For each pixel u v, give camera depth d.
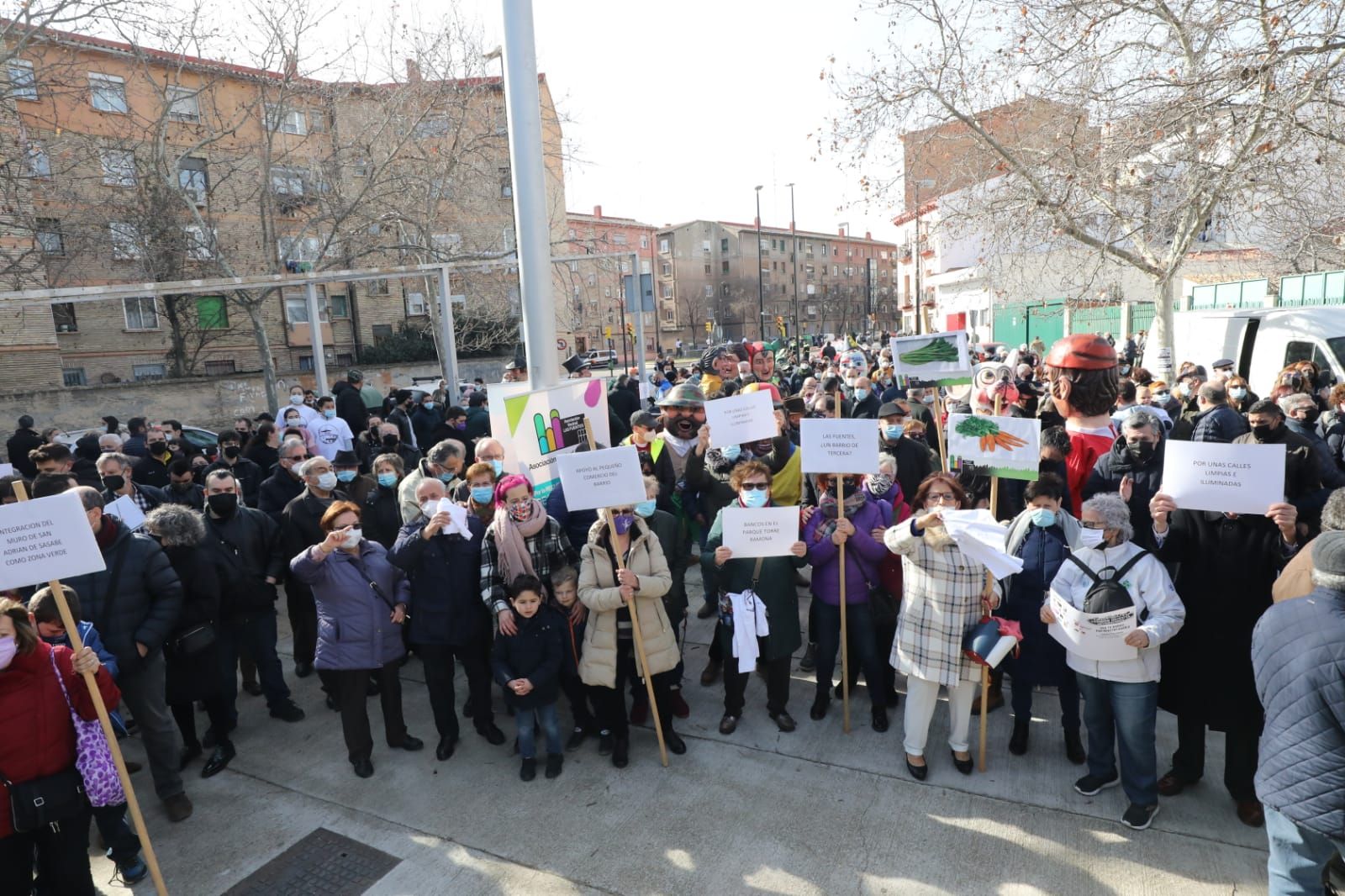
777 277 91.81
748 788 4.32
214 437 16.06
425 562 4.78
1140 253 14.48
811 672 5.79
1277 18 8.45
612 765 4.62
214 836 4.16
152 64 20.45
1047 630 4.22
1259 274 21.28
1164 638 3.58
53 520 3.37
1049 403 6.80
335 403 11.52
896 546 4.22
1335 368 10.12
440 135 20.00
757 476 4.82
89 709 3.42
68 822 3.35
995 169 15.19
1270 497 3.54
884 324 97.31
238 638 5.15
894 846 3.77
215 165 22.08
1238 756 3.73
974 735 4.79
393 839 4.06
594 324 58.75
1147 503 4.48
